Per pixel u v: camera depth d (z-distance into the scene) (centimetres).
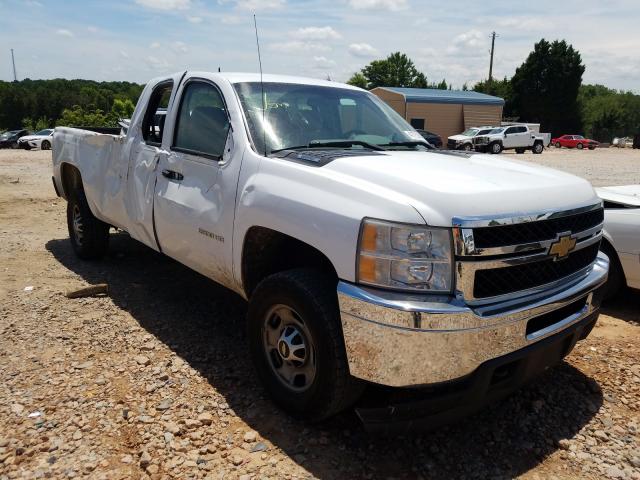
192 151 399
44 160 2278
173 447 291
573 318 313
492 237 265
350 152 347
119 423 311
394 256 260
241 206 337
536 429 322
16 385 348
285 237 335
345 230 273
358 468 283
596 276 330
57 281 551
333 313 285
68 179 639
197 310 482
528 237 280
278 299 310
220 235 358
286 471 277
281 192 312
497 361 269
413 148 404
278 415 324
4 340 412
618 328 476
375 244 263
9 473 269
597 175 2042
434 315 251
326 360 285
